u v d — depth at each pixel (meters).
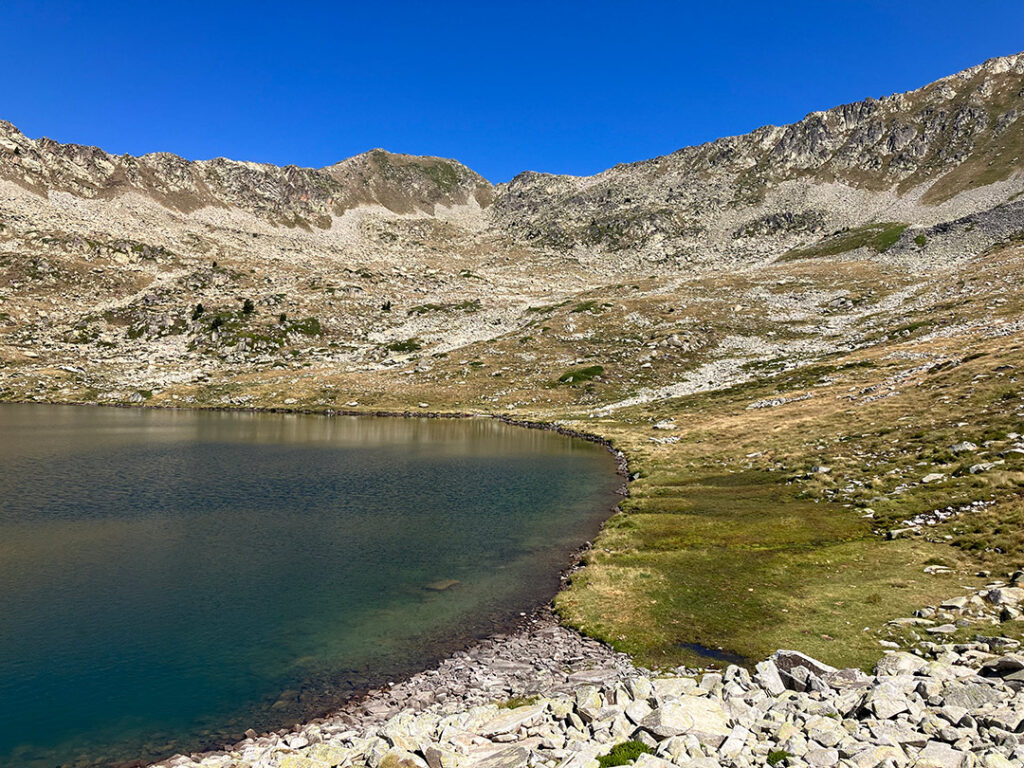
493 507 54.25
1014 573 27.53
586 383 135.62
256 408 137.50
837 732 14.38
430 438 98.38
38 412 126.00
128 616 30.53
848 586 30.20
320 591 34.22
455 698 22.56
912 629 24.44
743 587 31.81
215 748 19.92
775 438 67.94
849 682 17.75
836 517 41.31
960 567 30.25
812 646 24.22
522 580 36.19
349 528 47.22
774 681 18.59
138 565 38.12
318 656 26.56
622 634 27.50
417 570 37.81
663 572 34.88
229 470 70.56
